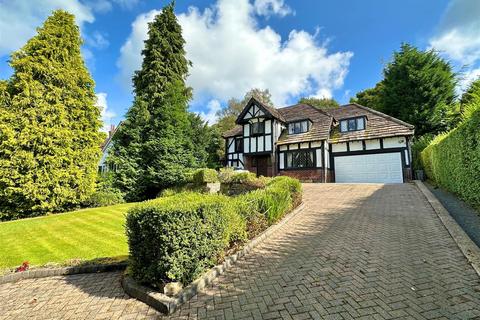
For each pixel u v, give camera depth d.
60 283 4.09
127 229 3.97
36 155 10.30
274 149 21.80
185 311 3.02
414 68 22.86
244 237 5.16
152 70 17.45
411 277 3.50
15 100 10.04
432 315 2.64
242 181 13.66
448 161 8.91
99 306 3.29
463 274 3.47
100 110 12.73
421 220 6.50
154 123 15.92
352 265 4.05
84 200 11.97
